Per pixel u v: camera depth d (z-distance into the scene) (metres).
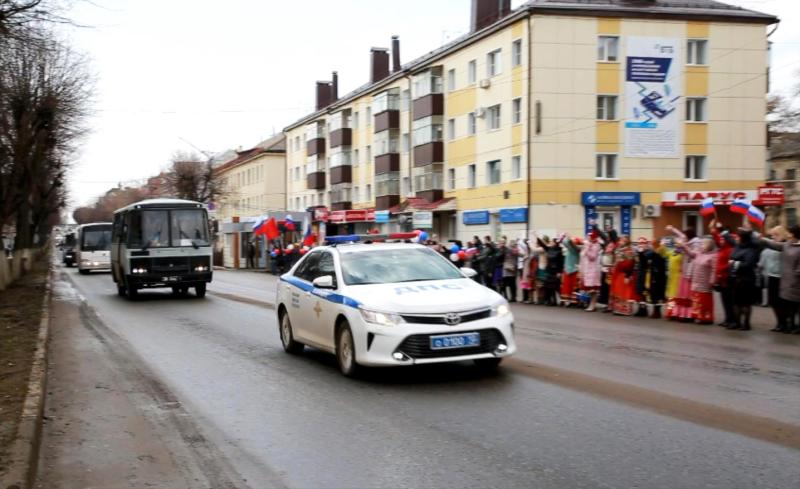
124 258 23.81
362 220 50.72
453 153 44.56
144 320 17.36
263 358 11.17
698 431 6.32
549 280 20.25
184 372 10.13
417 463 5.68
